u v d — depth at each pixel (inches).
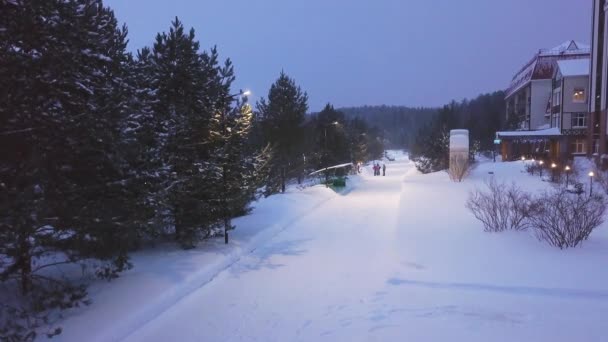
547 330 184.1
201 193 339.9
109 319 194.7
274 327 199.0
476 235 361.7
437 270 271.4
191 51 350.0
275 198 655.8
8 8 181.0
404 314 207.0
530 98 2038.6
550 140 1662.2
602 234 346.0
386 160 3275.1
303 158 894.4
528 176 903.7
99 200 219.1
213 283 267.4
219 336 190.7
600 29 1294.3
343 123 1413.6
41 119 188.1
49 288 212.8
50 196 193.2
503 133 1664.6
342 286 256.2
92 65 218.2
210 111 350.0
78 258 213.6
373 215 572.4
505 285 237.1
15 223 169.2
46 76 187.0
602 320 192.9
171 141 315.6
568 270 256.2
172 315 215.2
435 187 794.8
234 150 360.5
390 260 310.0
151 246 339.3
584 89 1596.9
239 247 347.9
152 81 321.4
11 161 190.7
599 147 1239.5
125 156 231.1
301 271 292.7
